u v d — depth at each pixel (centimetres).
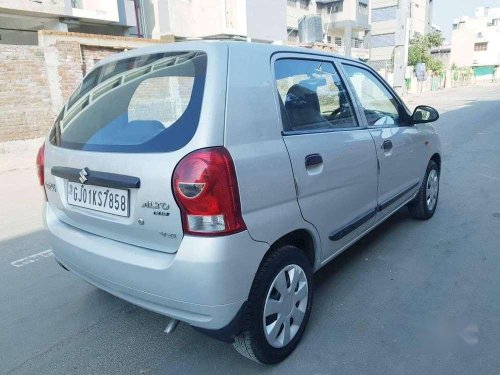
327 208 270
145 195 206
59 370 247
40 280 363
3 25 1445
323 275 349
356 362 244
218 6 2006
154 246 213
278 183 224
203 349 262
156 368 246
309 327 278
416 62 4231
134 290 219
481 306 297
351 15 4603
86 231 250
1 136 1009
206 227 195
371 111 347
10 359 258
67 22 1450
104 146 230
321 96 285
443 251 388
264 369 241
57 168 253
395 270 354
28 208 593
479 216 477
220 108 205
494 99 2459
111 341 273
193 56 226
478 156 823
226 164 198
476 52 6969
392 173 360
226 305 201
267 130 226
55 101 1104
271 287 227
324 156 262
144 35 1853
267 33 2434
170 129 209
